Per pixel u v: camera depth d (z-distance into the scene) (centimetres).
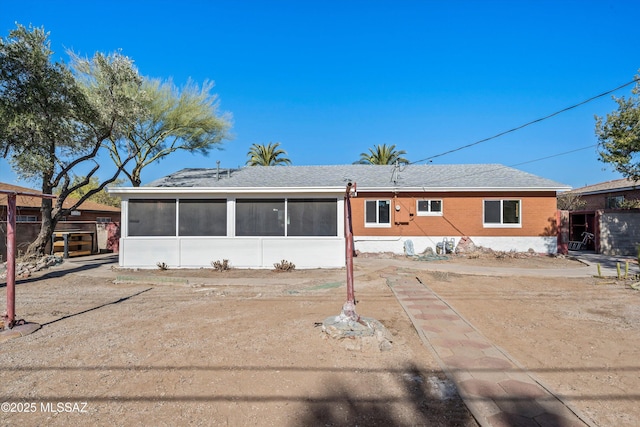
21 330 547
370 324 530
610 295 835
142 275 1109
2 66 1085
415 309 694
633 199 2134
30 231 1456
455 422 312
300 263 1245
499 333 557
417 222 1673
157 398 351
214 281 1016
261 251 1245
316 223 1255
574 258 1525
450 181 1736
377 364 433
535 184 1642
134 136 1738
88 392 363
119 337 533
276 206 1258
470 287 938
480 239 1652
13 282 566
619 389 367
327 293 862
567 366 427
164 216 1254
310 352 469
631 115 1430
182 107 1820
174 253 1243
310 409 331
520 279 1057
